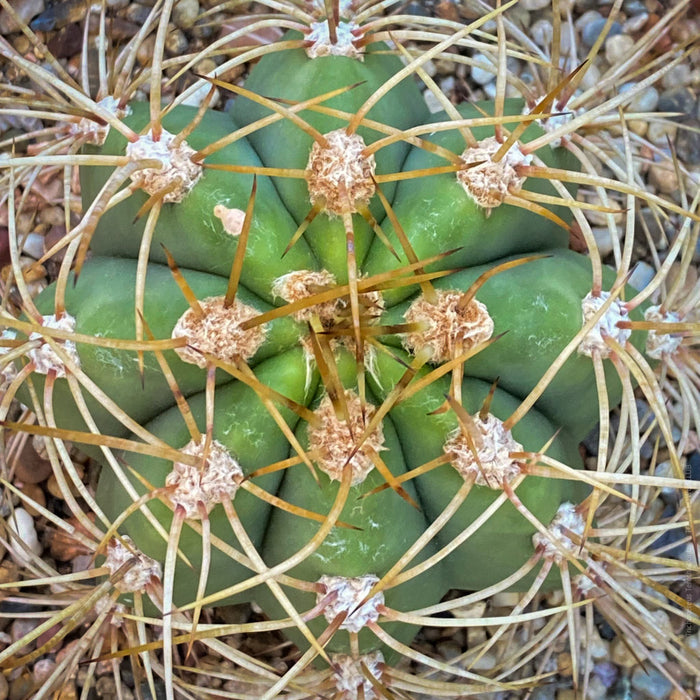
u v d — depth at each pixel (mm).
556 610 146
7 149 231
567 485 155
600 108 145
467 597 147
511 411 146
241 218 140
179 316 142
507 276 146
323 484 141
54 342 133
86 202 172
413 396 141
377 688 156
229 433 139
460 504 141
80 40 239
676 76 238
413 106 167
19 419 204
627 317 149
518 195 141
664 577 198
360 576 143
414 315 141
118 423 157
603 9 241
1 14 240
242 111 167
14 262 151
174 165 139
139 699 179
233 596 167
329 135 140
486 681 157
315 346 126
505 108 170
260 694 197
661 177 232
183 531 144
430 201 144
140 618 151
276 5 164
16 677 203
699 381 189
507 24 199
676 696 205
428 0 237
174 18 235
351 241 123
